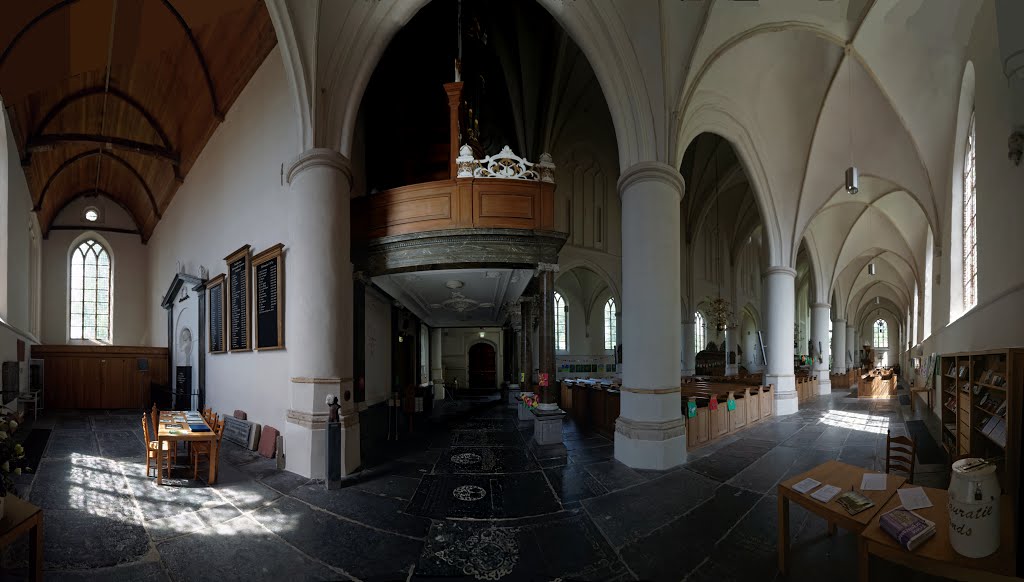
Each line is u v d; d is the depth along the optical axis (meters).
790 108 11.93
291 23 6.90
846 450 8.34
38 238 16.67
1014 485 3.82
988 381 5.73
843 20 8.94
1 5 7.36
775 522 4.93
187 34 9.60
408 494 5.86
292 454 6.90
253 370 8.95
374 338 10.38
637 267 7.76
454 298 10.92
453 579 3.75
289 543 4.41
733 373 26.86
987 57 6.61
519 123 16.61
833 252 19.41
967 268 9.30
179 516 5.08
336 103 7.39
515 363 16.03
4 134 10.86
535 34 15.23
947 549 2.78
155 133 13.91
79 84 11.40
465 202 7.59
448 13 10.82
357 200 8.20
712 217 27.73
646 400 7.42
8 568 3.81
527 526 4.84
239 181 10.16
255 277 8.99
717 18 8.04
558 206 20.02
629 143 8.07
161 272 17.36
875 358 43.09
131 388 15.19
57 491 5.85
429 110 10.88
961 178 9.54
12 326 11.50
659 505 5.45
